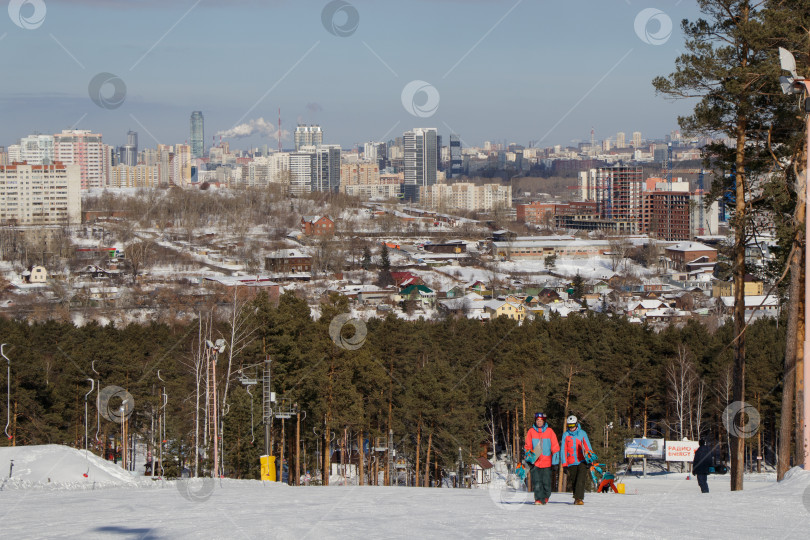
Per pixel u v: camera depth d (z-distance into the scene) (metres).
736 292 44.91
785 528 17.28
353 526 17.98
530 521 18.62
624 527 17.55
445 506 22.33
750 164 45.22
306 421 74.88
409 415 73.88
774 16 42.09
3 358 73.50
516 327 108.88
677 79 45.03
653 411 101.12
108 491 29.81
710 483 77.19
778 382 88.12
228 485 35.72
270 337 74.06
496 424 98.50
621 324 121.94
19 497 26.17
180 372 92.62
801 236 41.22
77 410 79.31
